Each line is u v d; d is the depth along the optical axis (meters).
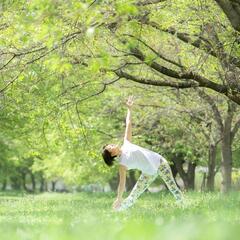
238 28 14.29
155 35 19.36
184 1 17.84
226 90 19.77
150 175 15.33
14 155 52.31
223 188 31.66
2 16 16.34
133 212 13.33
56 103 22.02
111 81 21.91
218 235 4.86
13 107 24.08
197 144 39.81
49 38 12.16
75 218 11.29
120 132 39.38
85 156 47.19
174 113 33.84
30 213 17.11
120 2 12.30
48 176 79.69
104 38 16.92
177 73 19.55
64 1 11.75
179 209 13.47
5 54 17.41
